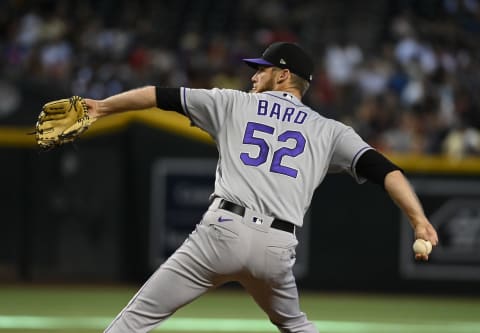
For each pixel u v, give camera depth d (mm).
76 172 46688
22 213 46750
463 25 72125
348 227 44344
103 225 46594
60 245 46750
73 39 63500
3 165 46688
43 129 15938
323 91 59094
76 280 46844
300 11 72875
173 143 45469
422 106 55906
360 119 54281
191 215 45281
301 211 16172
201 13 73062
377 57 65500
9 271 46906
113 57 61969
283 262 15898
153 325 16156
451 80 60906
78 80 57688
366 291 44312
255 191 15859
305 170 16141
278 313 16594
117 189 46312
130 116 45594
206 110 16312
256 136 16203
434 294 43969
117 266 46469
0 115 47125
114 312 35062
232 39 66125
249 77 58562
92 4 71688
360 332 31266
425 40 67562
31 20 64312
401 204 15438
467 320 35219
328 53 64375
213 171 45062
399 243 44156
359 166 15992
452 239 43812
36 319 32781
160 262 45625
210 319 33875
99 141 46312
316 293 44438
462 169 43625
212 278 16062
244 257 15766
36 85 47250
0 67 57281
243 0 73875
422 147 51250
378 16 72938
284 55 17109
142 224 45781
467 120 57375
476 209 43594
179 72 61594
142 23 69438
